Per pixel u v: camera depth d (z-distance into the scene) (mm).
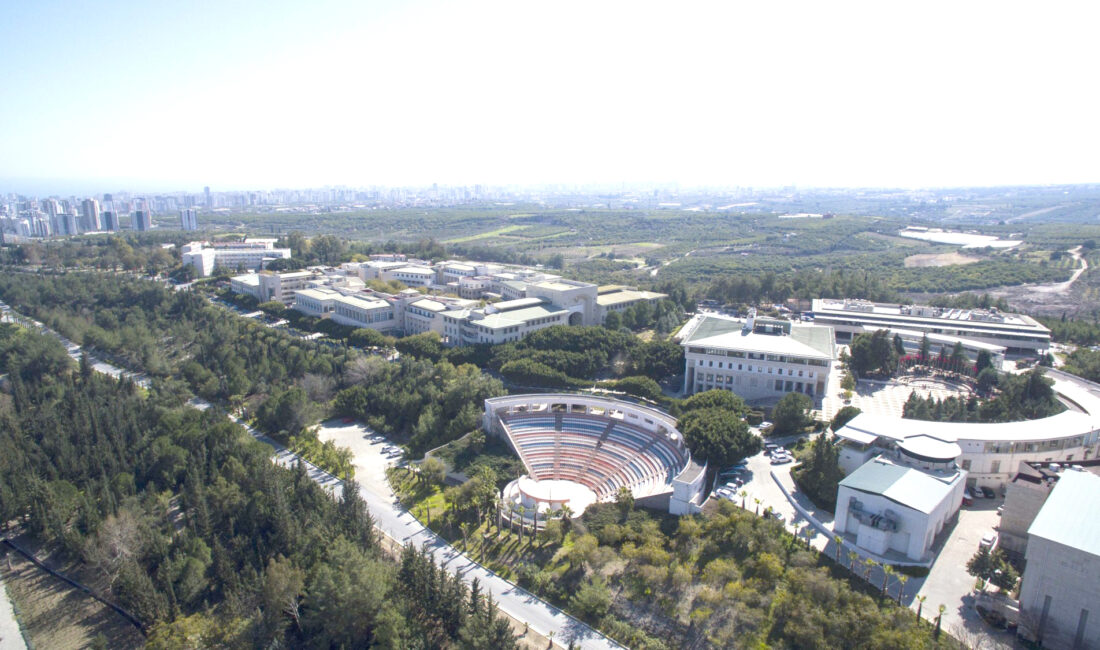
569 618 140125
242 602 142125
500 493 191750
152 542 157375
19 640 142875
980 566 134625
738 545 151625
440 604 135875
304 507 171750
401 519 180625
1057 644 123250
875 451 176250
